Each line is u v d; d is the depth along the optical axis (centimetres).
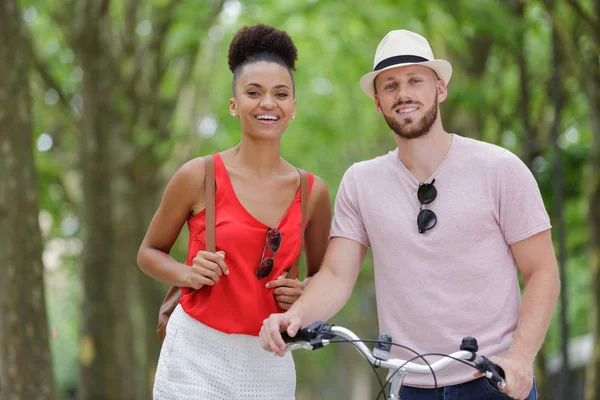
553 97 1393
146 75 1675
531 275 435
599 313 1332
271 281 465
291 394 480
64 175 1914
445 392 434
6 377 946
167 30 1524
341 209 472
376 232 452
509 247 443
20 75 958
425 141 447
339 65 2027
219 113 2038
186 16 1513
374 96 468
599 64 1337
